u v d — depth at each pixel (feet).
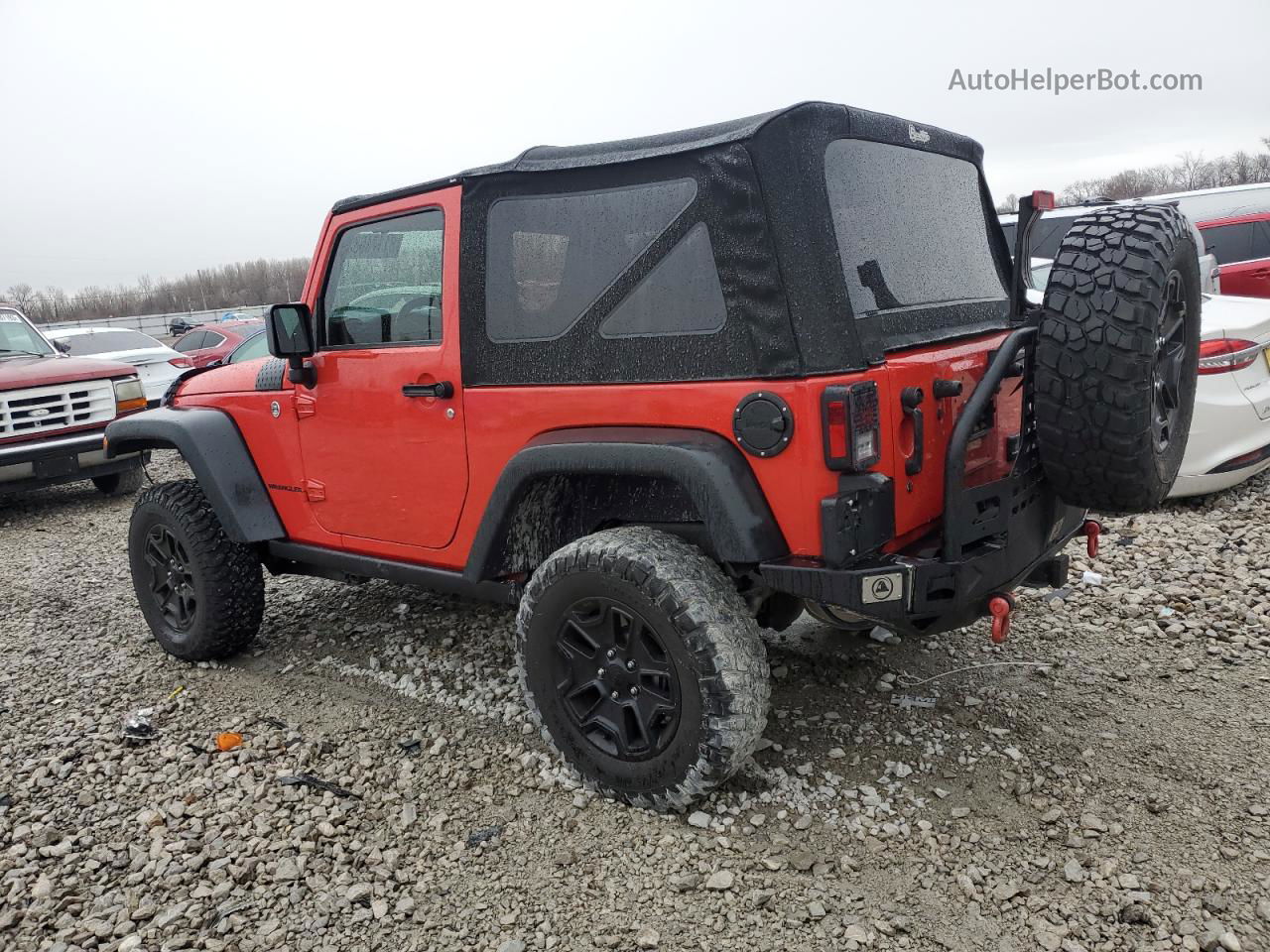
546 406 9.78
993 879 8.28
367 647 14.61
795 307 8.20
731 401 8.54
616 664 9.34
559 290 9.67
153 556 14.55
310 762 11.14
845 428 7.98
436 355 10.73
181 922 8.42
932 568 8.41
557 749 10.17
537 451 9.56
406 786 10.48
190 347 53.72
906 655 12.82
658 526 10.13
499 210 10.02
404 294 11.16
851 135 9.18
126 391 28.63
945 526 8.56
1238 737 10.30
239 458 13.33
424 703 12.51
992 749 10.36
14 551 23.40
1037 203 11.86
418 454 11.19
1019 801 9.37
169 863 9.30
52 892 8.97
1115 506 8.96
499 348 10.13
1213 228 35.47
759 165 8.23
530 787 10.27
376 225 11.36
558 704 9.91
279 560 14.46
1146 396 8.32
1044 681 11.91
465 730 11.66
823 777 9.98
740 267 8.39
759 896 8.21
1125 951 7.35
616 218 9.21
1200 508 18.75
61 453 26.63
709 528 8.50
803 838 9.02
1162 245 8.43
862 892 8.25
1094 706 11.19
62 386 27.17
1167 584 14.83
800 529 8.41
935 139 10.79
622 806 9.73
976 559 8.66
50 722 12.75
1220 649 12.50
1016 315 12.01
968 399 9.50
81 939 8.28
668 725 9.11
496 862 9.04
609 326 9.34
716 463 8.46
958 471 8.50
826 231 8.35
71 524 26.48
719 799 9.67
